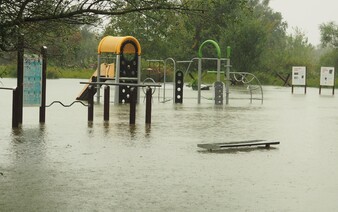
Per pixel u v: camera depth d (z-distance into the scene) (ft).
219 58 106.32
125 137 54.34
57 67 34.45
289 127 67.56
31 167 38.11
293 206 28.99
